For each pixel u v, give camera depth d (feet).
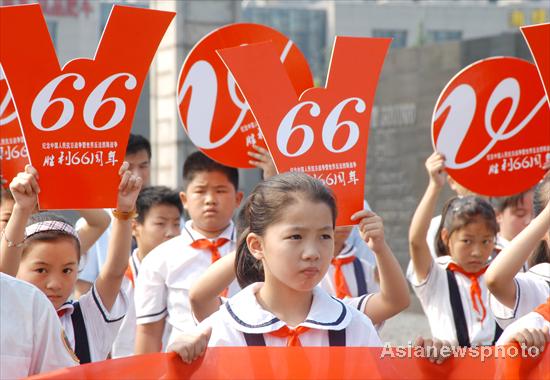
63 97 31.71
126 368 24.20
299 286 26.55
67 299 34.12
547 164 39.96
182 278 44.06
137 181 32.40
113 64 32.14
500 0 488.44
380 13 455.63
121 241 33.50
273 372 24.91
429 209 41.04
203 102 40.60
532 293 34.88
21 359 25.81
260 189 27.55
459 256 44.29
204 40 40.47
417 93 115.14
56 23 316.81
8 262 30.91
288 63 41.29
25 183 30.99
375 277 45.34
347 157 33.55
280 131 33.22
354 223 32.96
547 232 32.45
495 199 54.65
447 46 113.39
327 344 27.37
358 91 33.63
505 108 40.60
